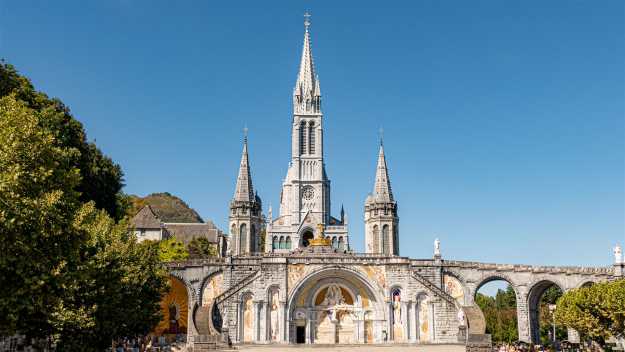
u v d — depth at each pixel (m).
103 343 40.97
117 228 45.84
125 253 44.00
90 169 58.41
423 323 78.50
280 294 77.69
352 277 80.06
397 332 78.44
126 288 42.47
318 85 139.88
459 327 75.88
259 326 76.56
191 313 66.81
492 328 106.50
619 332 57.88
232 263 79.69
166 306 82.75
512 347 66.38
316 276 79.50
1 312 25.34
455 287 81.19
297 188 133.25
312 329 79.88
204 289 78.88
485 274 81.44
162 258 92.94
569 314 60.41
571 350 68.25
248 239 113.25
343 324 80.62
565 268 80.00
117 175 67.81
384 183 110.88
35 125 26.39
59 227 26.42
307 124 137.38
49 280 27.05
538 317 83.81
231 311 76.44
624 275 77.50
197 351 60.59
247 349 66.00
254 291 77.44
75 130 58.53
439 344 76.06
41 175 25.38
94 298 36.28
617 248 78.31
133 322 44.34
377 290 79.19
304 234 131.62
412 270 79.75
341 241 130.50
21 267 25.05
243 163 117.75
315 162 135.50
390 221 108.94
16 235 24.44
